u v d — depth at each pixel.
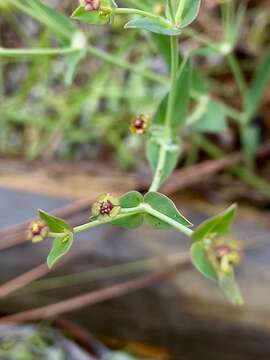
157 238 0.11
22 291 0.11
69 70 0.10
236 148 0.14
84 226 0.07
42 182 0.12
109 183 0.12
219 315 0.11
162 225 0.08
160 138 0.09
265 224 0.12
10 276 0.11
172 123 0.09
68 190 0.12
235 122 0.14
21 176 0.12
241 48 0.14
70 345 0.12
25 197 0.12
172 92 0.09
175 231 0.11
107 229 0.11
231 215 0.08
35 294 0.11
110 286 0.11
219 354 0.11
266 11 0.15
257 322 0.11
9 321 0.11
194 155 0.13
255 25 0.15
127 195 0.07
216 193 0.13
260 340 0.11
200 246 0.08
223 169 0.13
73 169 0.13
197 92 0.11
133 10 0.07
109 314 0.11
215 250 0.08
